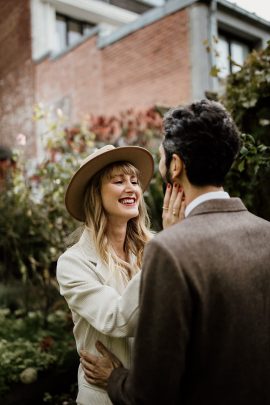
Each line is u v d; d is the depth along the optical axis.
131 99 7.30
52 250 4.17
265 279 1.08
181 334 0.98
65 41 10.83
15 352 3.35
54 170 4.12
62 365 3.30
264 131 2.42
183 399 1.06
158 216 3.62
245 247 1.08
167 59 6.52
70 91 8.81
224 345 1.02
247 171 2.34
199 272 1.01
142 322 1.02
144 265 1.05
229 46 6.77
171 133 1.17
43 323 4.19
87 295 1.43
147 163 1.83
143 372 1.00
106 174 1.68
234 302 1.03
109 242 1.71
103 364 1.39
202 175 1.12
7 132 10.83
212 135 1.10
